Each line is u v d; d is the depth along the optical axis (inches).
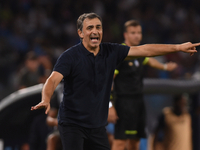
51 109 639.8
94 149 403.2
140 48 409.7
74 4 1814.7
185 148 815.1
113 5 1907.0
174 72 1316.4
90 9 1831.9
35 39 1499.8
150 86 735.1
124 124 567.8
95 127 388.8
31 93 687.7
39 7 1733.5
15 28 1599.4
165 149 820.0
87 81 382.0
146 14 1921.8
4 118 706.8
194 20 1989.4
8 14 1644.9
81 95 383.2
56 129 649.0
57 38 1641.2
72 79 382.3
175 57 1521.9
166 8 1983.3
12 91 1141.7
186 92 761.0
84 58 383.9
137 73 568.4
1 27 1571.1
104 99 397.7
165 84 746.8
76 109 383.2
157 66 635.5
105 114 401.4
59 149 631.8
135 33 566.3
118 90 566.9
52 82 358.3
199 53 1616.6
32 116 719.7
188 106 869.2
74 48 389.4
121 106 565.3
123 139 568.4
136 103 570.9
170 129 815.1
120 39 1785.2
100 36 387.5
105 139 402.6
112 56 401.4
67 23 1738.4
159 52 405.7
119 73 564.1
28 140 743.1
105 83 393.7
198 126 862.5
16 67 1382.9
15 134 734.5
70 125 385.4
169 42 1859.0
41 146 708.0
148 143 860.0
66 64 373.1
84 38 388.5
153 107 943.0
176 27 1929.1
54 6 1774.1
